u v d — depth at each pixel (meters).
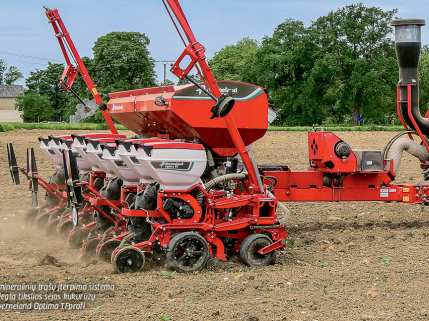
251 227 7.66
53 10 10.62
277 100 66.56
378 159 9.17
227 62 90.75
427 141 10.06
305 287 6.51
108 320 5.38
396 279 6.82
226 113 7.09
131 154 7.26
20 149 26.42
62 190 9.98
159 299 6.05
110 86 61.94
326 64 59.34
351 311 5.66
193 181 7.26
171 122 8.09
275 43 65.31
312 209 12.05
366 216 11.24
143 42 67.12
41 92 96.06
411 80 9.87
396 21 9.76
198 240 7.17
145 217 7.41
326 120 69.19
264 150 27.64
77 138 8.98
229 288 6.45
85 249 7.84
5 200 12.79
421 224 10.46
